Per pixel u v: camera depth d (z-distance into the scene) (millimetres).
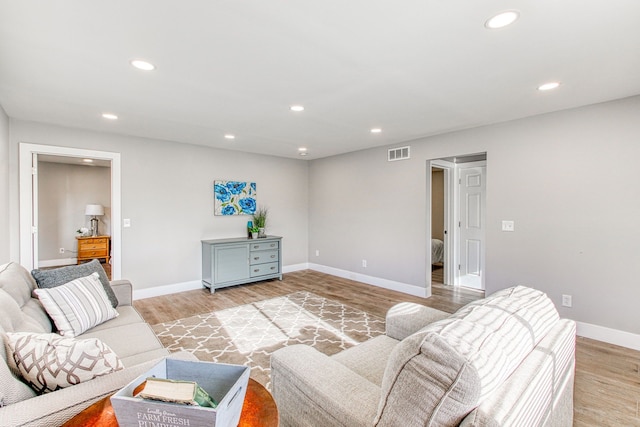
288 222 6012
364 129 3850
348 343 2857
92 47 1898
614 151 2824
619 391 2146
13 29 1696
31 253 3463
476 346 974
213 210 4973
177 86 2496
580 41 1835
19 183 3395
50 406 1004
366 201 5137
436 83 2457
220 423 814
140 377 966
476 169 4895
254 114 3230
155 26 1682
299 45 1890
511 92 2645
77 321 1981
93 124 3586
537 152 3262
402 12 1564
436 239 6980
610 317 2867
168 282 4512
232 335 3031
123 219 4113
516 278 3424
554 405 1263
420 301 4215
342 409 1098
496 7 1523
